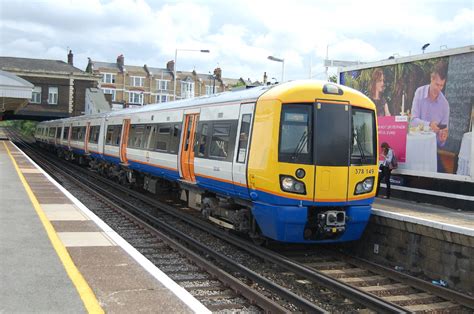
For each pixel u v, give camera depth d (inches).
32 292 203.2
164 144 572.4
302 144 349.4
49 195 486.9
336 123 358.0
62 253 265.6
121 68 3161.9
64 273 230.7
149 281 223.0
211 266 309.1
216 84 3526.1
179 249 363.6
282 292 273.1
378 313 255.6
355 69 565.9
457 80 438.9
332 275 334.6
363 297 265.4
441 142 454.6
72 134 1218.0
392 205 442.9
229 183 407.8
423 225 334.3
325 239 369.1
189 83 3314.5
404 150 496.1
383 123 523.5
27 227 330.0
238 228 407.5
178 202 655.1
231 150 404.2
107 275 230.5
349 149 360.5
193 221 490.9
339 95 362.9
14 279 219.5
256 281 298.8
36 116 2180.1
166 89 3265.3
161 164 577.0
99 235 312.7
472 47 421.7
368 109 377.4
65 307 187.6
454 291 287.7
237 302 260.4
